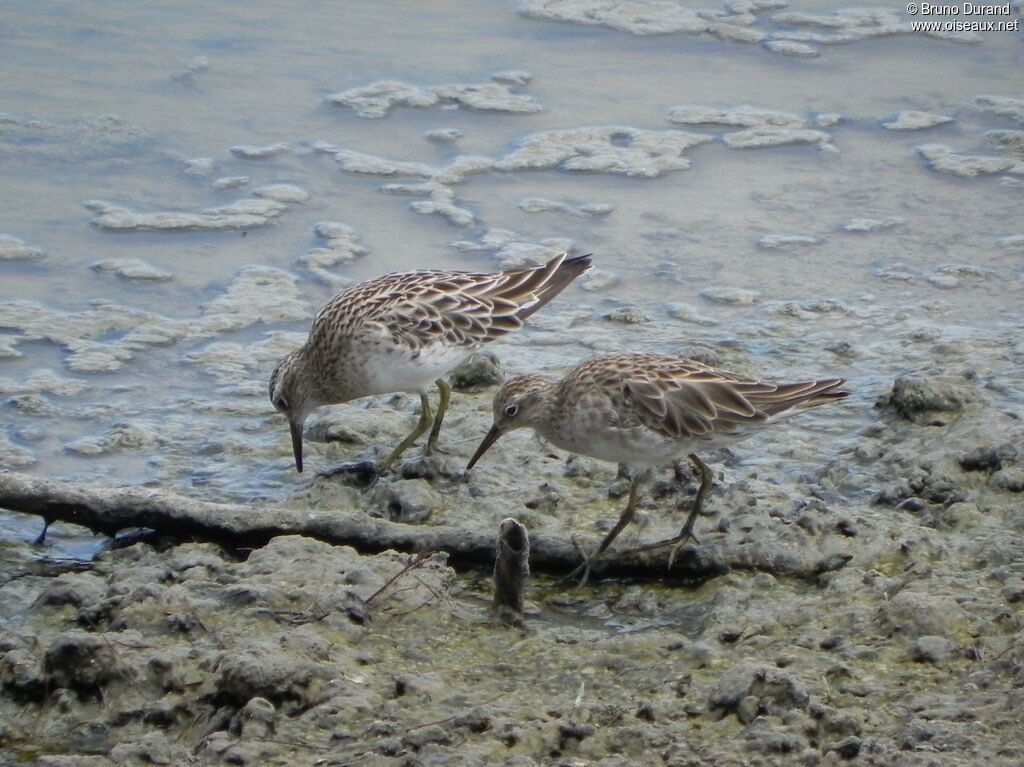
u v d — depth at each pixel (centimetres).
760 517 1145
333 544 1143
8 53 2122
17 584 1130
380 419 1402
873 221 1798
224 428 1403
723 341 1545
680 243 1752
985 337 1550
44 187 1822
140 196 1814
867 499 1227
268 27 2239
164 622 995
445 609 1027
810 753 831
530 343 1557
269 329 1577
